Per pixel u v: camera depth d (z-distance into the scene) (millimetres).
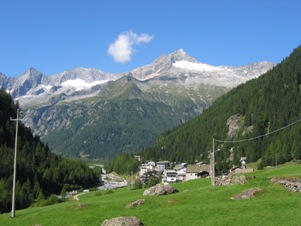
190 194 65688
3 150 199500
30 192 162125
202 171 187250
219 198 61031
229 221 45094
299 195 56062
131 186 162000
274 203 50719
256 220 43938
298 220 41875
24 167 188250
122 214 56875
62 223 57125
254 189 60094
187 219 49406
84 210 64438
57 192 191875
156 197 66938
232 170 177250
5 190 145500
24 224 62188
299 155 192875
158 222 49688
